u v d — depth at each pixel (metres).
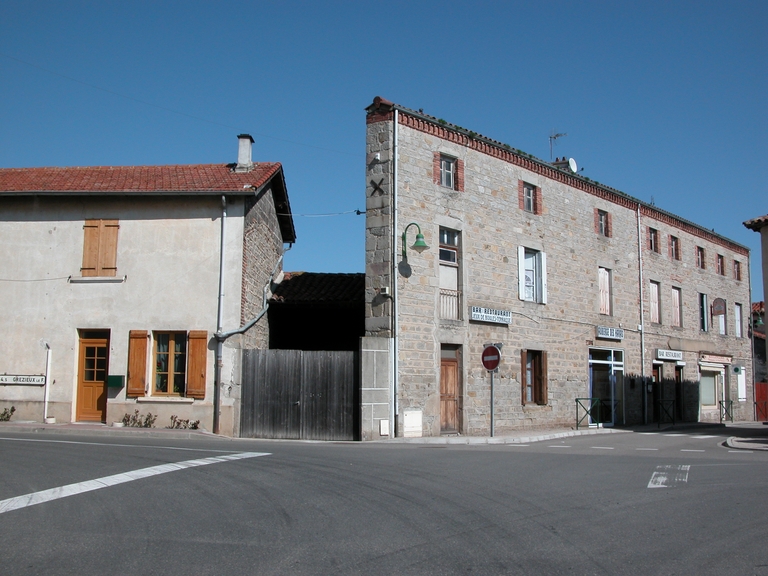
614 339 25.77
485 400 20.06
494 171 21.28
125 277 18.23
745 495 8.57
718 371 33.28
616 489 8.95
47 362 18.20
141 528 6.66
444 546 6.10
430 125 19.36
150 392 17.95
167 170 20.16
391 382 17.67
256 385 17.67
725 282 34.66
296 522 6.91
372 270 18.23
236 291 17.89
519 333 21.55
